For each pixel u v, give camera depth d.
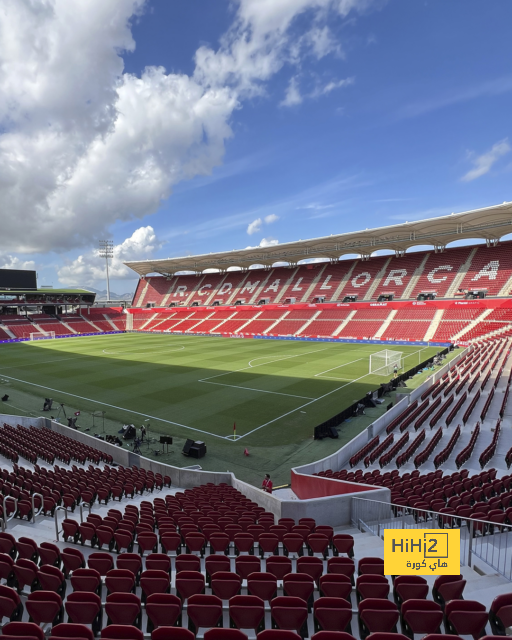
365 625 5.12
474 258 71.06
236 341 69.62
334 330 69.62
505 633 4.88
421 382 35.69
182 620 6.15
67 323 87.88
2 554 6.83
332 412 27.64
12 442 20.00
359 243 77.31
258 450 21.55
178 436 23.64
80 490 13.48
